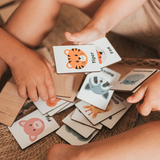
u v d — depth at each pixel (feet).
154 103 1.84
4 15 3.93
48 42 3.60
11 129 2.33
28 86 2.15
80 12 4.29
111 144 1.65
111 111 2.49
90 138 2.29
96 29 2.27
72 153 1.72
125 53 3.57
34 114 2.51
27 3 2.60
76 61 2.22
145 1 2.53
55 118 2.52
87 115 2.44
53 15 2.73
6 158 2.13
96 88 2.60
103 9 2.37
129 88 2.19
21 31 2.65
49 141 2.29
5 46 2.23
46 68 2.28
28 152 2.19
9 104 2.42
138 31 3.14
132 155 1.56
